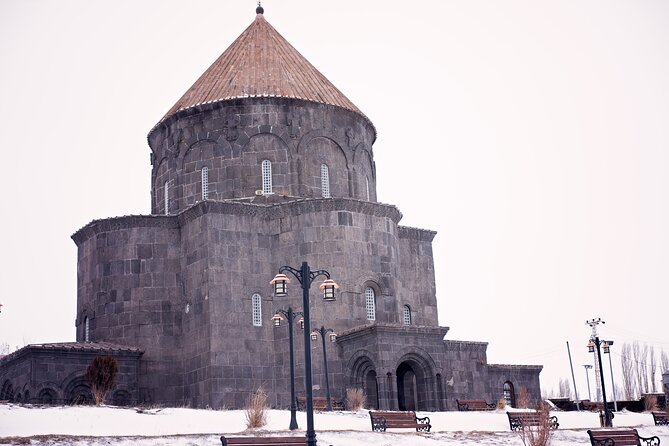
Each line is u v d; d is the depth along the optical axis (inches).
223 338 1811.0
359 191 2134.6
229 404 1777.8
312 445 922.1
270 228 1948.8
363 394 1782.7
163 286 1934.1
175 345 1903.3
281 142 2048.5
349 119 2156.7
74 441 1034.7
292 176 2031.3
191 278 1900.8
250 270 1891.0
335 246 1907.0
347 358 1811.0
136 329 1900.8
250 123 2052.2
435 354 1811.0
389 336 1749.5
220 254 1862.7
